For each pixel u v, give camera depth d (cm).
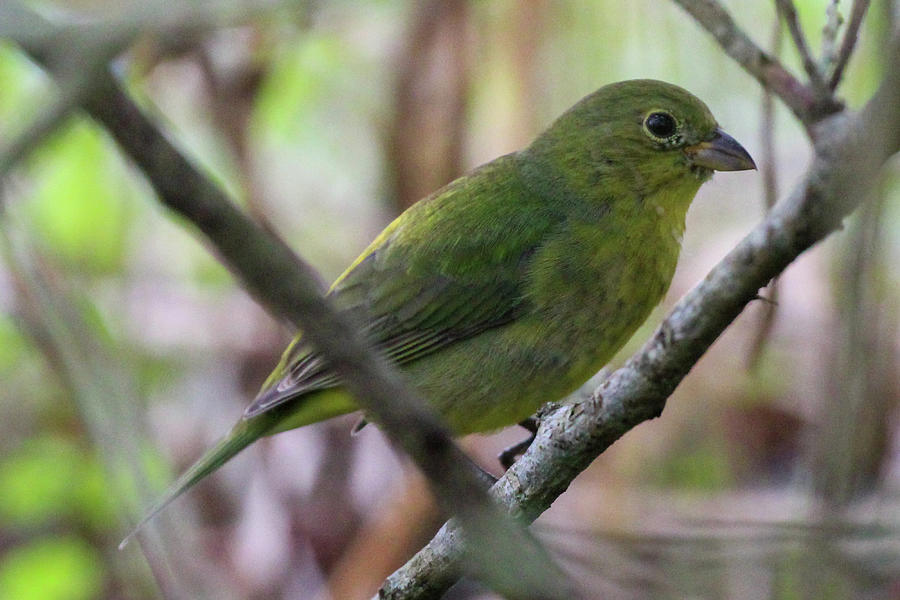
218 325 1470
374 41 1427
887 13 481
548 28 1349
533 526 680
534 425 1007
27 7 315
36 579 1177
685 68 1370
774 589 638
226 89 1215
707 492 1245
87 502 1210
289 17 1057
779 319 1345
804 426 1267
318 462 1298
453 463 390
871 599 641
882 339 1088
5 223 831
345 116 1512
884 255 1055
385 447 1294
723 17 561
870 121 430
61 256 1312
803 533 627
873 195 681
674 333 566
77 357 888
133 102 312
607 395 620
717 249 1492
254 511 1275
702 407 1309
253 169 1233
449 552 680
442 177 1305
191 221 302
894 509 821
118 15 371
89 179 1462
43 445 1270
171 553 877
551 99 1355
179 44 1112
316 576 1236
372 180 1506
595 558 650
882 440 976
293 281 319
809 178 471
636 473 1238
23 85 1360
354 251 1552
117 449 875
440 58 1291
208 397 1431
